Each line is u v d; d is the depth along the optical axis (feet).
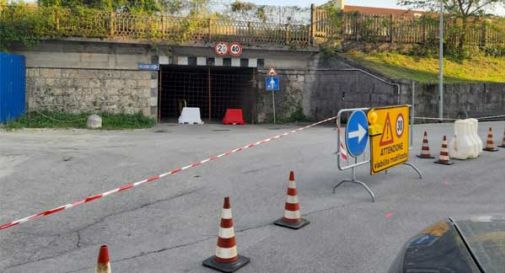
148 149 40.42
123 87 69.05
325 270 15.87
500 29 88.12
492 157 37.45
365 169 32.30
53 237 18.97
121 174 30.35
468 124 36.76
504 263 7.77
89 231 19.71
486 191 26.58
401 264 8.96
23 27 63.00
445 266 8.18
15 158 34.53
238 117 72.90
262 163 34.32
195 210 22.72
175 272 15.67
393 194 25.77
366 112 25.82
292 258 16.89
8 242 18.34
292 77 76.33
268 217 21.63
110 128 60.75
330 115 74.49
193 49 71.36
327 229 19.99
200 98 83.71
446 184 28.14
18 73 62.08
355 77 69.72
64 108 66.95
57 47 65.92
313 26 76.48
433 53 83.20
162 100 83.10
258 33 74.13
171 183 27.94
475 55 86.12
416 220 21.24
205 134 54.19
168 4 72.84
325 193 25.84
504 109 70.49
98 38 66.49
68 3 77.71
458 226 9.45
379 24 80.53
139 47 69.10
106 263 11.57
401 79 62.54
